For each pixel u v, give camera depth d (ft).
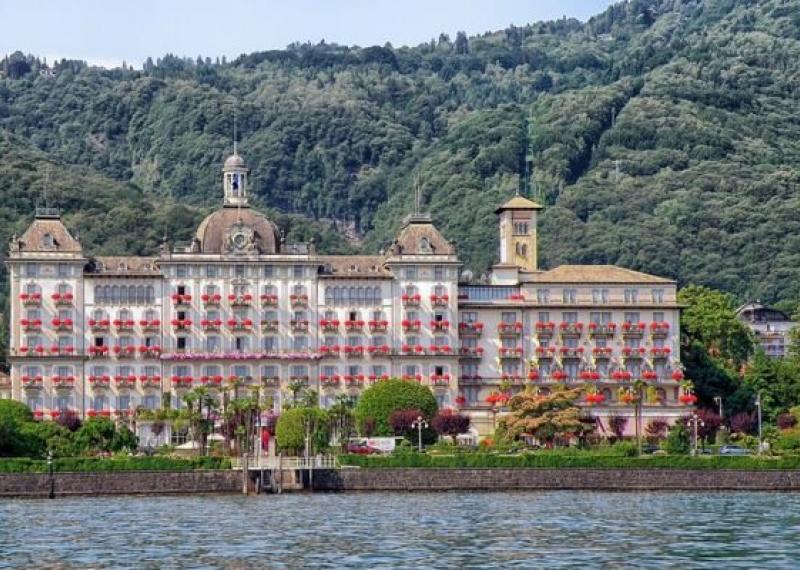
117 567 627.87
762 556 652.89
